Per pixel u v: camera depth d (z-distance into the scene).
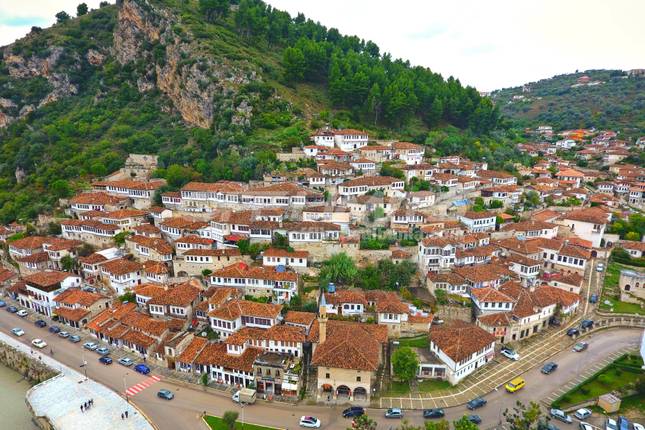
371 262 107.19
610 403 71.19
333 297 92.88
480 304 92.44
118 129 187.62
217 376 80.69
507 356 85.88
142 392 77.44
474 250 109.69
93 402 74.12
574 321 97.19
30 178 163.25
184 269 107.00
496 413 70.50
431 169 143.88
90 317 100.69
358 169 140.12
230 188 126.56
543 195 149.75
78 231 127.50
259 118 165.00
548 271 113.25
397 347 86.19
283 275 96.38
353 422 65.31
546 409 71.38
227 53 189.38
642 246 120.81
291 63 197.88
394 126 192.12
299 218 119.25
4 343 93.50
